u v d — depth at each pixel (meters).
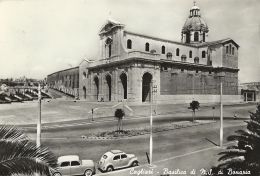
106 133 30.53
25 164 8.86
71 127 34.72
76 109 49.06
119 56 59.38
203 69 67.25
